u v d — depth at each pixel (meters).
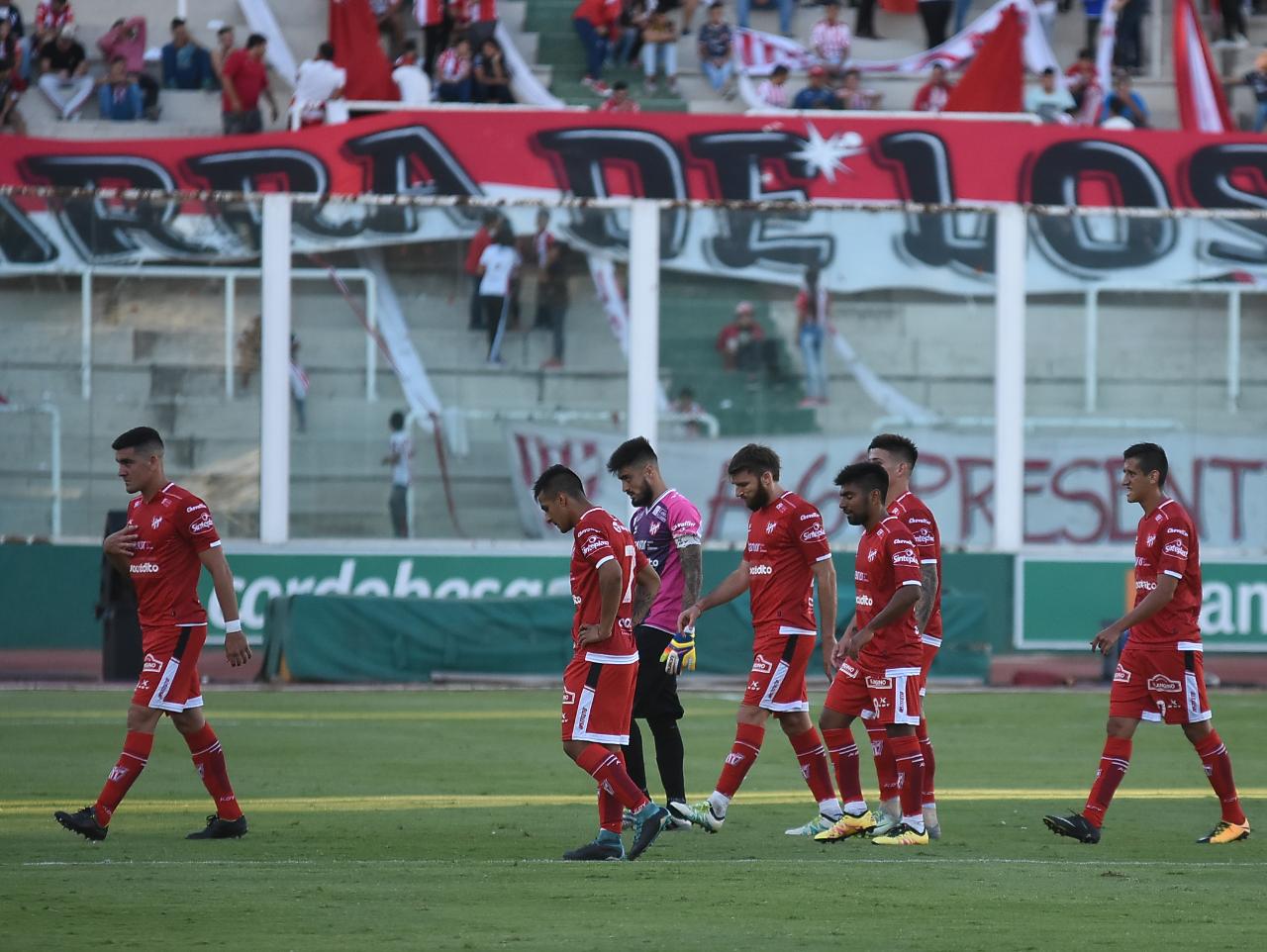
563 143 87.12
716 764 47.00
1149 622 33.91
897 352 86.56
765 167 87.88
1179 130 97.12
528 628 73.62
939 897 26.64
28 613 80.06
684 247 85.56
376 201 84.12
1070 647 84.88
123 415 83.25
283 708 61.88
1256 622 85.50
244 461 83.56
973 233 86.69
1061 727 58.00
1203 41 99.12
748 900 26.22
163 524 31.92
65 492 83.00
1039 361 87.38
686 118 87.75
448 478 84.81
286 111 99.69
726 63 101.19
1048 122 97.69
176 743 50.22
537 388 85.31
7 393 82.75
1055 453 87.31
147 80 97.50
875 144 88.50
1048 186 89.00
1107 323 87.44
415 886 27.19
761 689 34.09
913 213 86.44
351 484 84.31
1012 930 23.83
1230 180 89.44
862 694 33.91
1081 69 100.00
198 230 83.31
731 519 86.06
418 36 101.62
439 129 86.69
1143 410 87.69
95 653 80.50
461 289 84.75
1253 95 104.56
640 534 36.72
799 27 106.06
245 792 40.53
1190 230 87.56
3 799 38.69
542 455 85.38
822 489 86.38
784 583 34.03
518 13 105.06
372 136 86.25
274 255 83.38
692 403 85.88
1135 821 37.28
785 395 86.31
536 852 31.78
